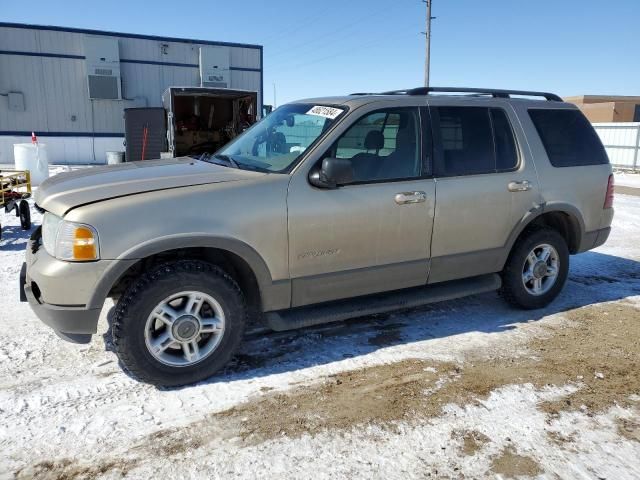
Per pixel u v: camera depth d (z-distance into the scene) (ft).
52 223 10.65
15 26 76.95
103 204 10.28
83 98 82.64
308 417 10.16
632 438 9.65
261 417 10.14
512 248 15.20
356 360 12.59
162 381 10.99
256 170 12.14
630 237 27.20
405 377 11.78
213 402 10.64
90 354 12.64
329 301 13.15
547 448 9.31
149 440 9.37
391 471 8.64
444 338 13.96
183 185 11.01
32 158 44.29
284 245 11.61
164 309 10.77
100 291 10.15
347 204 12.16
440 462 8.89
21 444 9.18
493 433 9.73
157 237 10.37
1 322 14.49
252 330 14.21
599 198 16.38
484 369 12.23
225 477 8.46
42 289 10.25
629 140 79.97
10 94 77.97
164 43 85.56
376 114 12.85
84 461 8.80
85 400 10.61
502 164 14.58
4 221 28.99
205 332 11.27
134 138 52.95
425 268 13.57
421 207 13.09
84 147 83.92
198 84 89.25
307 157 11.96
